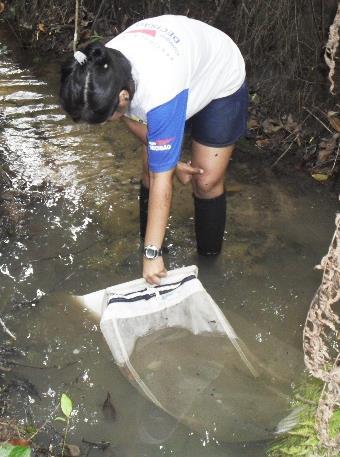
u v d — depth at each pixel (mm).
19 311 2799
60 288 2922
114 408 2406
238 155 3777
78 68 1954
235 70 2449
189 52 2203
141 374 2391
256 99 4031
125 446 2285
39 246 3141
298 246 3191
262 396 2350
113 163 3689
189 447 2271
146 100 2107
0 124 3963
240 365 2436
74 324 2727
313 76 3785
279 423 2279
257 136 3900
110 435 2322
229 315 2762
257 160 3746
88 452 2262
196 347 2467
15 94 4266
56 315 2773
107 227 3260
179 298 2480
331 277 2016
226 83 2424
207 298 2492
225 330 2490
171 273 2486
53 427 2342
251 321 2805
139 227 3268
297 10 3738
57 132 3924
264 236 3238
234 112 2508
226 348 2471
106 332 2404
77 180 3551
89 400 2441
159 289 2471
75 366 2570
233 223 3311
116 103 2012
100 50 1954
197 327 2506
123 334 2412
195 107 2348
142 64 2107
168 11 4367
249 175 3637
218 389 2361
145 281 2463
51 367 2566
